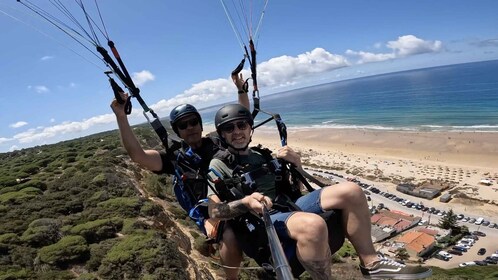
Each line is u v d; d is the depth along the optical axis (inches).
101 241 741.3
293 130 7126.0
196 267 756.6
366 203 141.3
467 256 1862.7
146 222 861.2
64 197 1009.5
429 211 2423.7
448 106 7155.5
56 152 2228.1
